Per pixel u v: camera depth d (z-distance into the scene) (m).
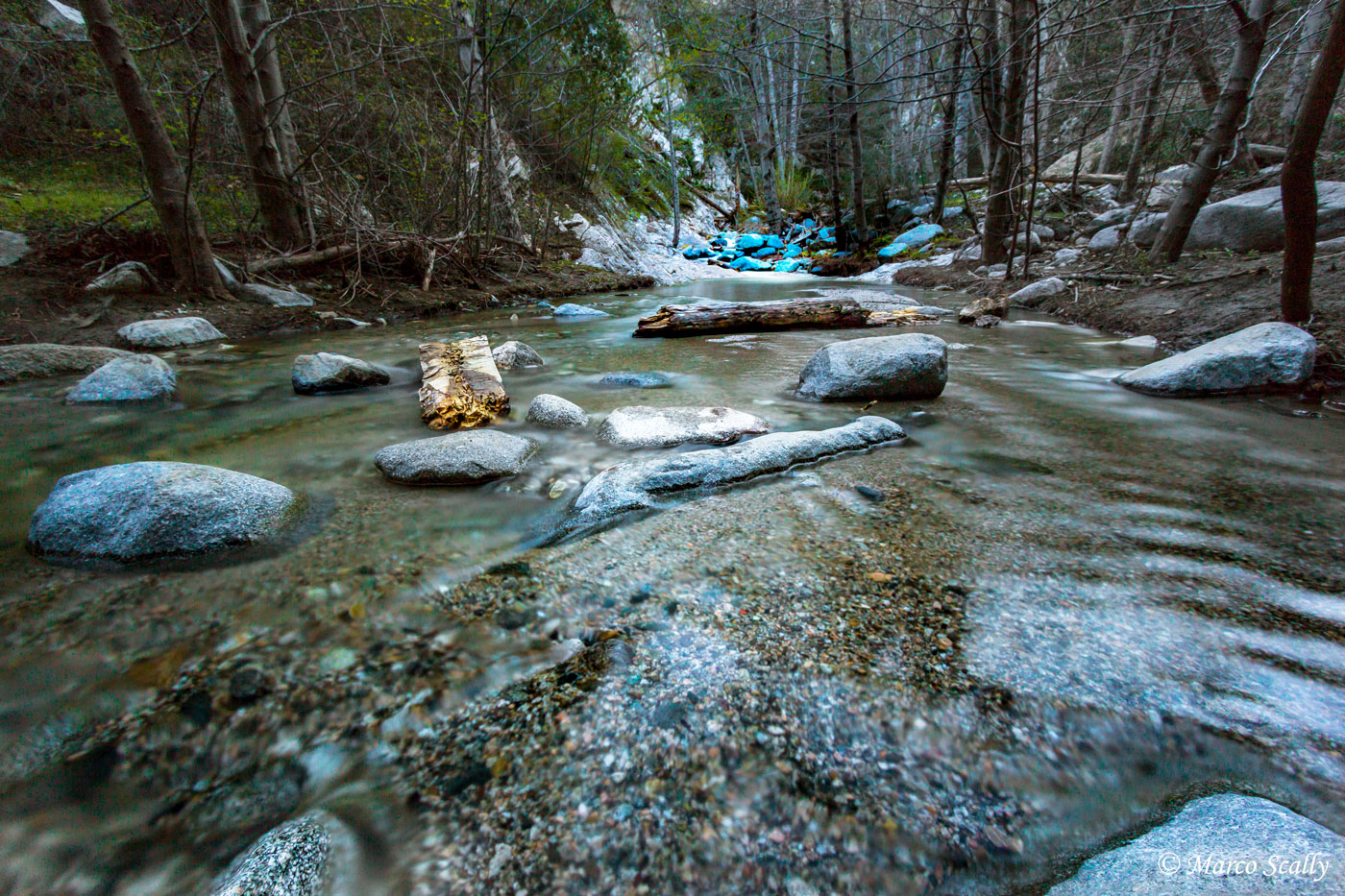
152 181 5.29
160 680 1.27
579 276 10.34
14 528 1.95
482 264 8.82
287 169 7.16
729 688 1.24
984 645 1.36
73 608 1.51
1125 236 7.95
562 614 1.48
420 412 3.22
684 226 19.27
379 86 8.40
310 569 1.69
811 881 0.90
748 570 1.66
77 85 7.09
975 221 11.62
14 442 2.74
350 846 0.94
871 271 12.40
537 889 0.89
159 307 5.29
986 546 1.79
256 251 6.84
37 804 1.02
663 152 20.70
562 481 2.30
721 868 0.91
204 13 6.09
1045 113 11.19
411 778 1.06
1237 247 6.48
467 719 1.17
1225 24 6.91
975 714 1.17
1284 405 3.14
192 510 1.79
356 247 7.11
